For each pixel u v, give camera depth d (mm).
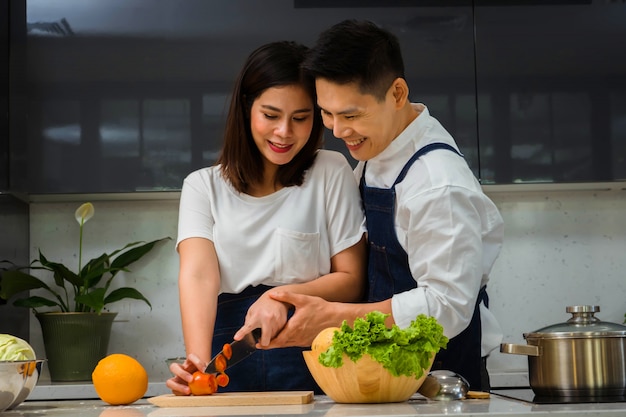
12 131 2838
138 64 2846
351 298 1820
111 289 3051
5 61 2822
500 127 2854
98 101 2838
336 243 1845
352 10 2859
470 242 1569
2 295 2695
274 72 1685
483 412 1138
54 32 2850
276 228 1814
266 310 1562
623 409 1148
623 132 2855
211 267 1783
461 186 1589
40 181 2820
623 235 3123
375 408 1239
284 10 2855
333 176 1852
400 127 1691
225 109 2826
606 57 2869
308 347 1832
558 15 2873
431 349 1324
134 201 3092
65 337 2795
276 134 1695
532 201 3125
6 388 1365
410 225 1609
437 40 2865
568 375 1420
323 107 1593
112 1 2855
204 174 1858
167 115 2834
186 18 2850
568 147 2854
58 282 2928
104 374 1475
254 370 1830
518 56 2865
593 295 3105
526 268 3109
